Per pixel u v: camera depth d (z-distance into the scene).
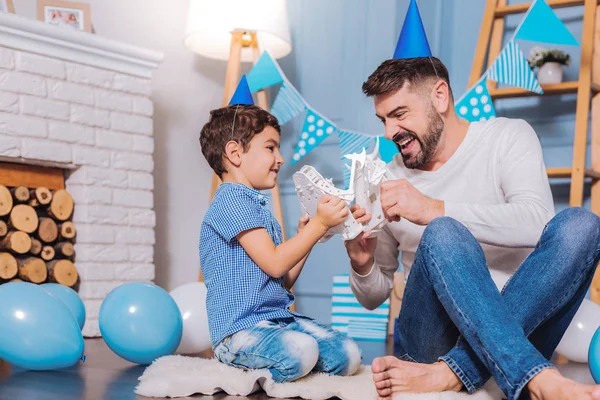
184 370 1.48
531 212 1.31
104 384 1.52
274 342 1.39
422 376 1.17
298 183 1.49
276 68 2.72
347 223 1.44
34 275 2.46
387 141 2.50
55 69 2.53
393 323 2.77
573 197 2.46
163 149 3.15
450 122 1.51
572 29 2.76
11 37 2.40
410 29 1.56
